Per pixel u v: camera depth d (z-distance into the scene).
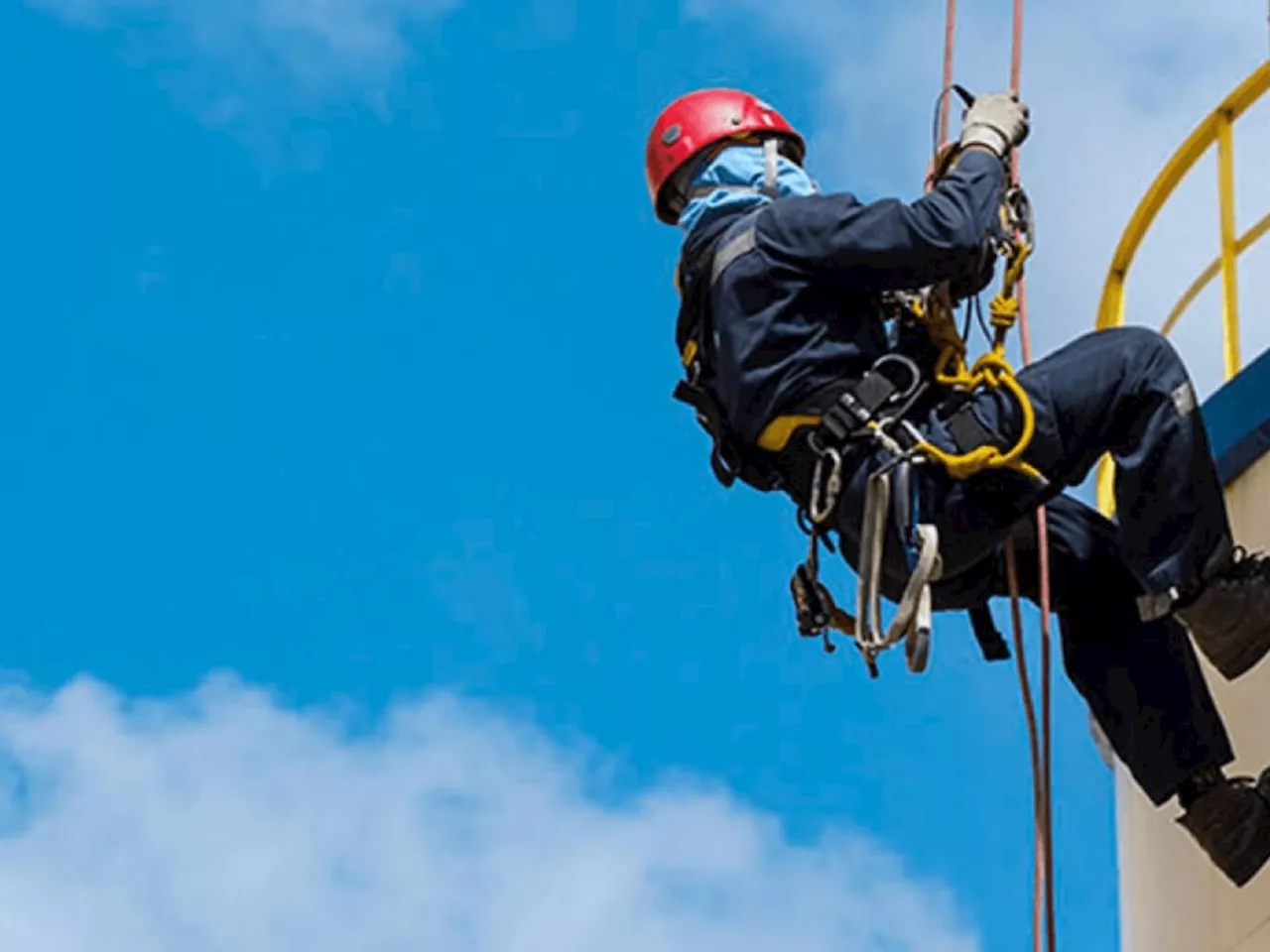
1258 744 14.09
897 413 11.69
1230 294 16.09
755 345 11.93
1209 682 14.72
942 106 13.09
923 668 11.34
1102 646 12.55
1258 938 13.77
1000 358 11.80
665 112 13.31
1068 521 12.66
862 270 11.78
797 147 13.26
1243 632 11.86
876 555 11.54
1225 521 11.69
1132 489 11.66
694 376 12.52
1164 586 11.55
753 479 12.26
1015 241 12.36
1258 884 13.92
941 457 11.55
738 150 13.03
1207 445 11.71
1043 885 12.59
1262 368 14.77
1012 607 12.91
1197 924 14.59
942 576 11.91
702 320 12.36
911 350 11.94
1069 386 11.74
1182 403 11.67
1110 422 11.78
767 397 11.93
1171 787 12.29
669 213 13.38
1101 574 12.59
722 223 12.57
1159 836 15.34
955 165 12.12
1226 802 12.23
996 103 12.41
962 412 11.74
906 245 11.66
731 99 13.19
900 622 11.35
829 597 12.59
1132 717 12.39
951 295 12.28
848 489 11.76
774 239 11.96
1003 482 11.70
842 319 11.95
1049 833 12.63
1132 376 11.73
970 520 11.69
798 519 12.27
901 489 11.52
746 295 12.00
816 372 11.88
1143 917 15.55
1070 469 11.82
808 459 11.92
